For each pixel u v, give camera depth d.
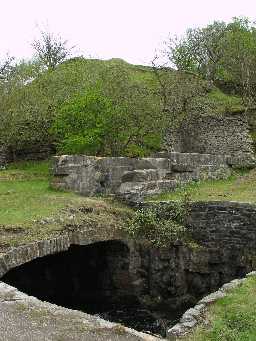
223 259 13.53
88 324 7.36
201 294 13.70
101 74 23.81
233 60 30.92
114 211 14.24
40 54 36.97
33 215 12.49
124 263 14.02
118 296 14.11
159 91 25.48
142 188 15.40
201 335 7.20
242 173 19.36
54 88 24.25
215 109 25.16
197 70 35.19
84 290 14.44
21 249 10.95
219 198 14.89
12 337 6.80
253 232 13.11
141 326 12.73
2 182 18.44
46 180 19.05
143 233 14.11
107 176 15.43
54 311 7.82
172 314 13.52
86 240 12.81
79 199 14.38
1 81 24.62
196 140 21.88
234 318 7.69
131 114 21.53
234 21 37.09
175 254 13.88
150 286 13.96
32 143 25.12
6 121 22.98
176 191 16.41
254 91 28.06
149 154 22.73
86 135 19.64
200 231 13.94
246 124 20.80
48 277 14.45
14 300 8.23
